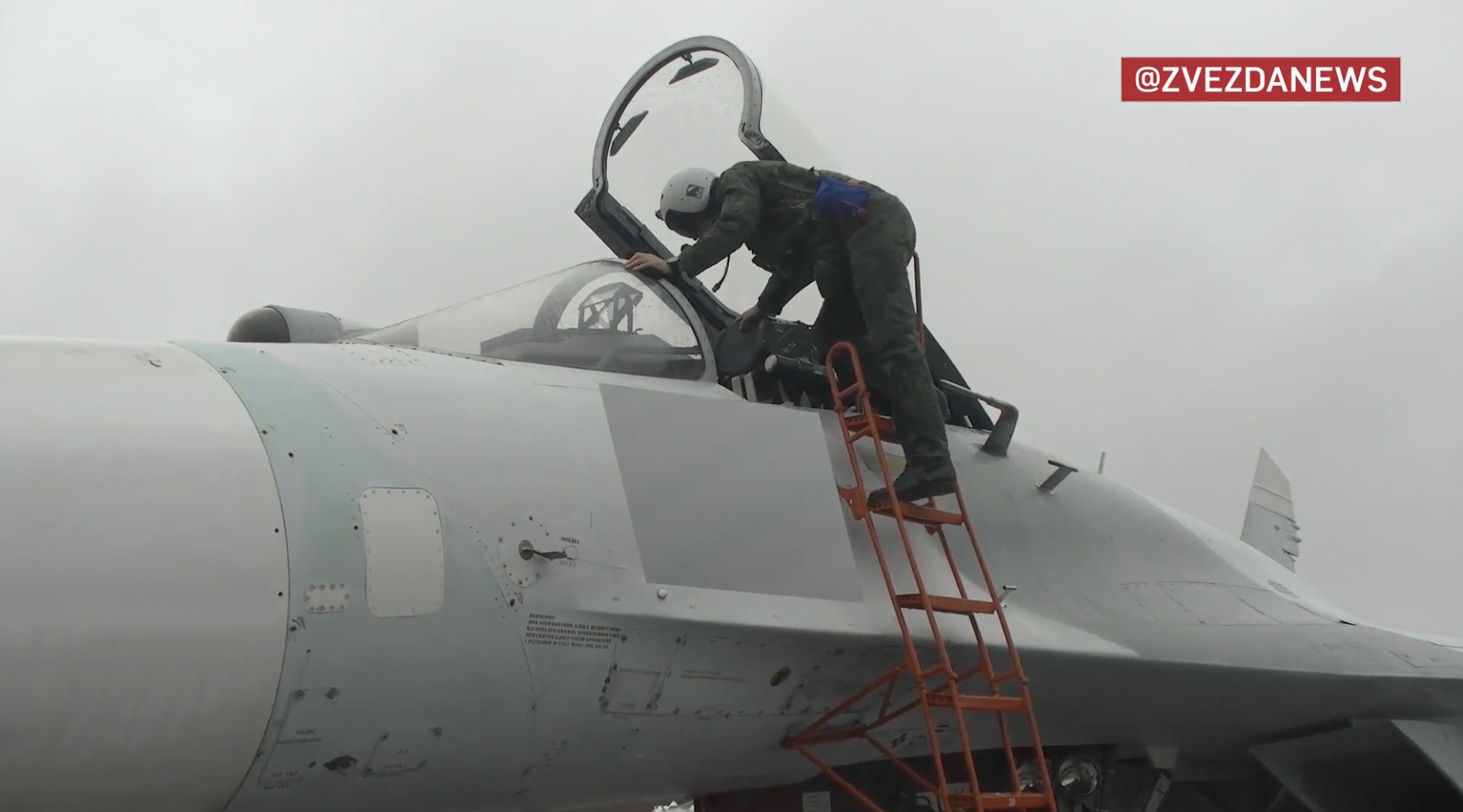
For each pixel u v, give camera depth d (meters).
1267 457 11.80
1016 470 5.99
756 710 4.30
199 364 3.44
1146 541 6.38
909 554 4.29
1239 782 7.38
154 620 2.86
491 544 3.54
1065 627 5.26
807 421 4.56
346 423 3.51
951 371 6.18
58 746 2.75
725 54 6.11
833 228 4.96
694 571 3.99
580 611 3.65
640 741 4.00
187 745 2.93
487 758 3.59
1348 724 6.25
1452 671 6.18
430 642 3.33
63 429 2.96
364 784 3.35
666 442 4.15
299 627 3.08
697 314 5.10
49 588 2.75
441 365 4.05
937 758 4.10
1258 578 7.02
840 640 4.27
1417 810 6.74
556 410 4.07
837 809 5.59
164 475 3.02
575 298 4.83
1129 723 5.87
